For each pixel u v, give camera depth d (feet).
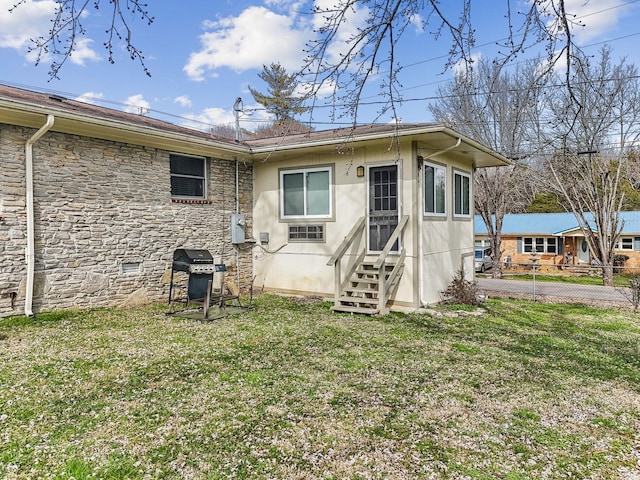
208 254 26.71
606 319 26.40
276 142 32.78
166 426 10.76
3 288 20.95
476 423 11.23
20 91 24.98
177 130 28.73
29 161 21.65
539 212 92.84
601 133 49.01
